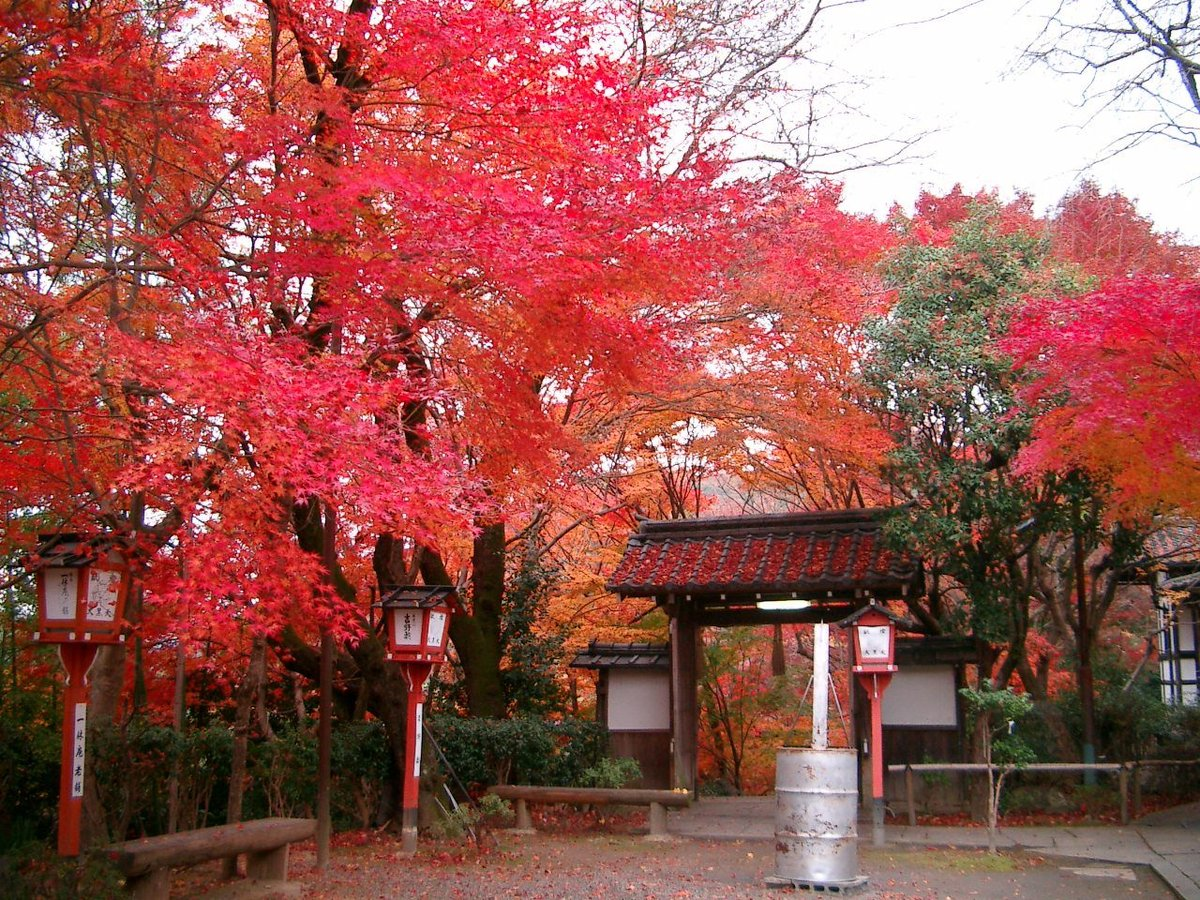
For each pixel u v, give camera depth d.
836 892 9.34
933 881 9.85
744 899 9.09
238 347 5.91
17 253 7.22
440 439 7.51
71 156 8.43
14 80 6.50
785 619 14.74
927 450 13.95
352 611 7.52
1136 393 9.24
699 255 8.23
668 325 11.34
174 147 7.35
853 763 9.79
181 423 6.11
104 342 6.17
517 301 7.37
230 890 9.04
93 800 9.15
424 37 6.55
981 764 12.93
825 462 17.88
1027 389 11.04
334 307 7.01
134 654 12.09
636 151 7.84
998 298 13.39
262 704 12.12
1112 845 11.36
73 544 6.94
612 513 19.48
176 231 6.87
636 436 17.23
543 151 7.04
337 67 7.77
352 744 12.52
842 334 13.94
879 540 13.90
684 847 11.88
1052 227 16.36
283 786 11.95
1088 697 14.83
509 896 9.15
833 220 13.51
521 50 6.61
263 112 7.74
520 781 13.84
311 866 10.36
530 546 17.00
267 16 8.47
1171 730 15.88
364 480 6.05
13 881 6.36
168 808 10.77
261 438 5.79
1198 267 14.38
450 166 7.05
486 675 15.34
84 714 6.98
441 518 6.75
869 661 12.15
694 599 14.86
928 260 14.03
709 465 20.61
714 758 22.17
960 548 14.16
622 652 16.14
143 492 6.64
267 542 6.42
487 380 8.16
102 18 6.68
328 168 6.53
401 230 7.39
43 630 6.85
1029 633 16.47
